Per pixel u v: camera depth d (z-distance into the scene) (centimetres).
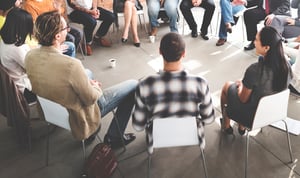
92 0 418
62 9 400
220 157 256
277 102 206
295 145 265
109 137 263
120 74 375
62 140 278
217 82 352
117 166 244
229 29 414
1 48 248
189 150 264
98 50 431
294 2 381
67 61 194
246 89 217
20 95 250
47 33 193
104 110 238
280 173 240
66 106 204
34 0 346
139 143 273
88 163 232
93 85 220
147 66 390
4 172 249
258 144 267
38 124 296
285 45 329
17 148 271
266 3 390
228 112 242
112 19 426
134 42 438
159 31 476
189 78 177
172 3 436
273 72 208
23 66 248
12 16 236
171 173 243
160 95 178
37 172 248
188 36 457
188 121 190
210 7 425
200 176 240
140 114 188
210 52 413
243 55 404
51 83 198
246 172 235
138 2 448
